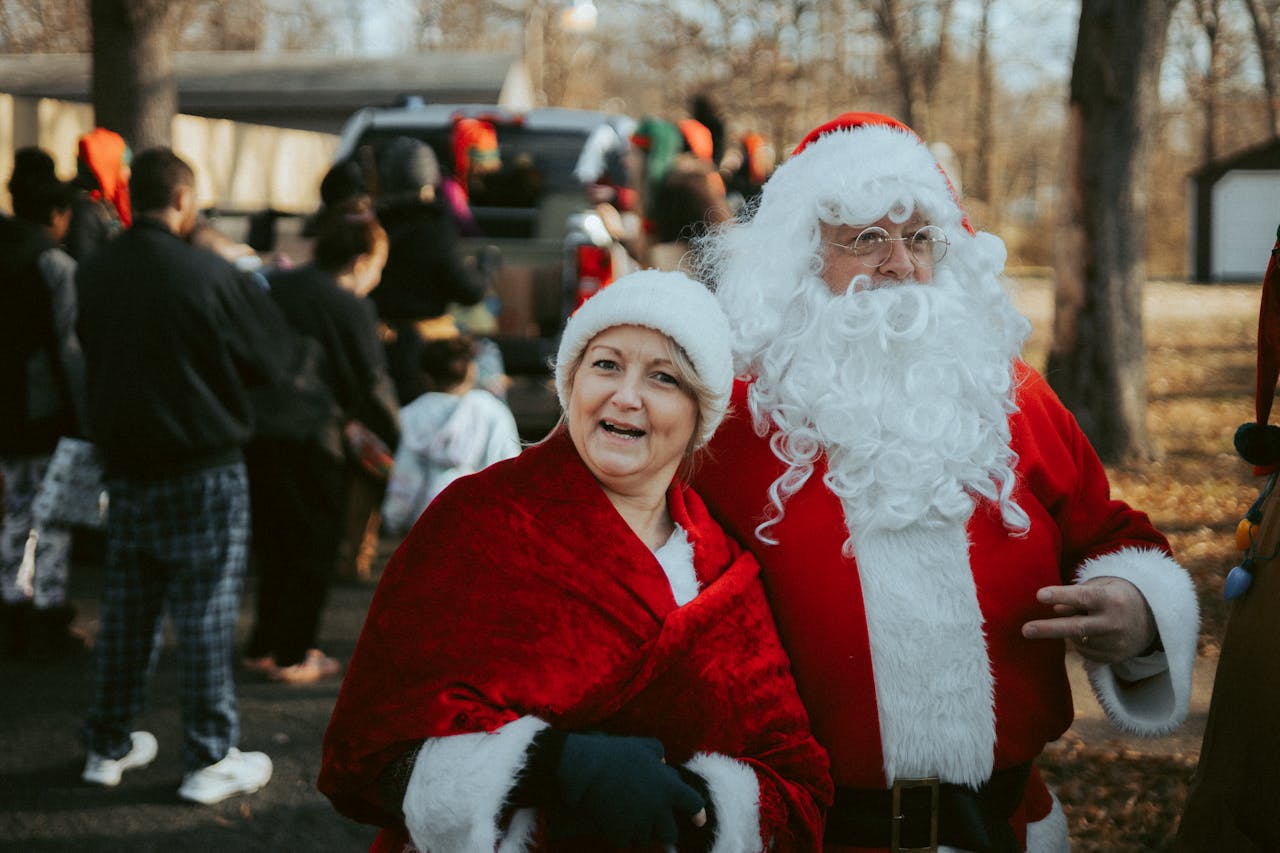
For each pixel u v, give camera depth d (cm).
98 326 369
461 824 169
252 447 473
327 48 5006
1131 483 824
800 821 188
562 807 172
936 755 202
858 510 202
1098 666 218
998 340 218
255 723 455
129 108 870
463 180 814
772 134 3431
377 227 511
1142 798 386
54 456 515
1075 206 884
